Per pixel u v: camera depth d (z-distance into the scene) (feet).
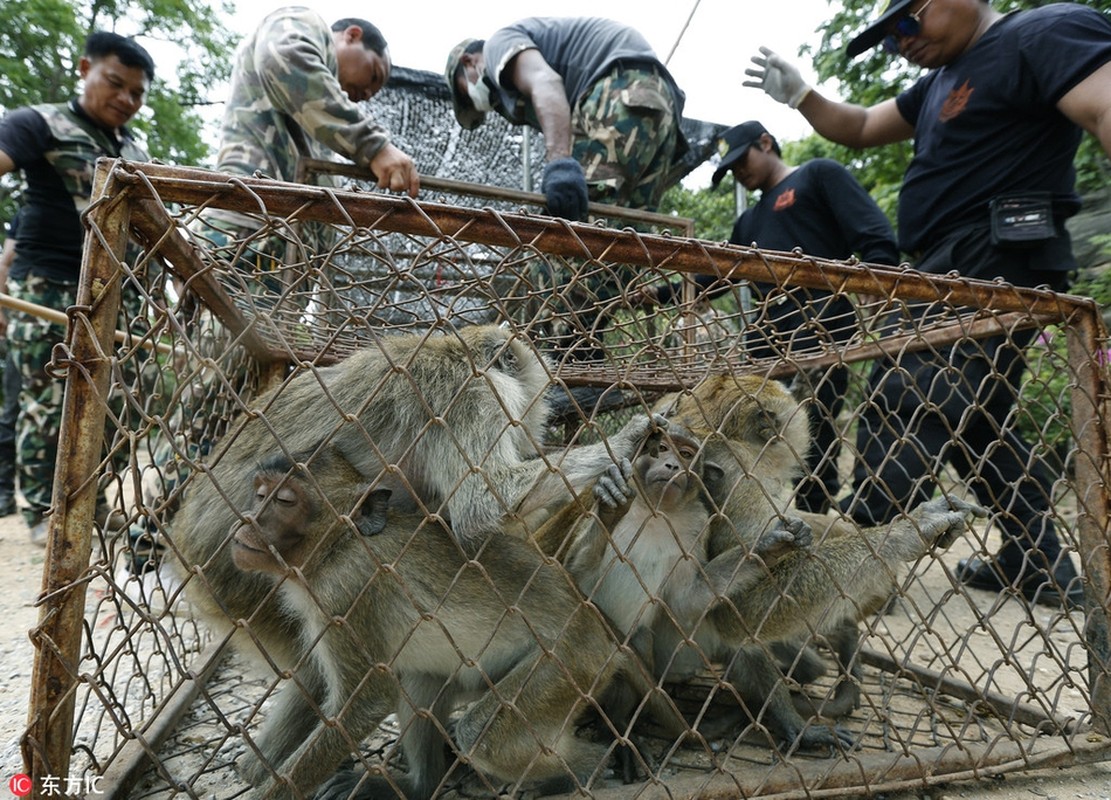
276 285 4.45
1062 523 2.90
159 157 24.63
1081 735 2.96
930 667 3.78
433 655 2.79
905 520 2.93
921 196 5.01
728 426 3.33
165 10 24.48
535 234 2.25
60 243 6.10
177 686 1.86
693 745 3.20
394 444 2.95
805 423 3.60
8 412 8.05
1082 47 4.16
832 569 2.95
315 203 2.06
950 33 4.73
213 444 3.49
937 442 4.76
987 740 2.95
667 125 5.91
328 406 2.95
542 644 2.19
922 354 4.58
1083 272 7.02
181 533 2.93
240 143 5.07
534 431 3.41
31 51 21.63
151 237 2.25
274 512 2.48
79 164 5.94
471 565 2.09
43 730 1.84
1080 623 4.79
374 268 4.87
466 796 2.79
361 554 2.63
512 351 3.32
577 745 2.93
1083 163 8.21
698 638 3.34
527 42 5.93
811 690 3.70
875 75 9.48
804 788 2.49
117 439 1.83
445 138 7.10
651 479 3.00
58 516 1.83
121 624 2.25
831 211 5.82
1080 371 3.03
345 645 2.60
